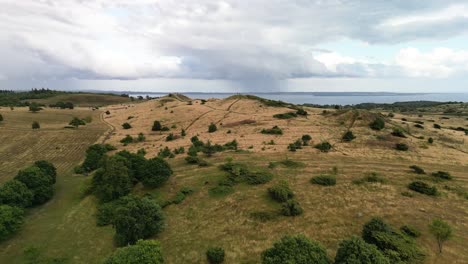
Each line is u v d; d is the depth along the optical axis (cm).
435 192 4125
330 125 8756
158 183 4706
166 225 3653
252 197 4222
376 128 7925
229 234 3394
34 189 4484
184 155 6594
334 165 5469
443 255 2725
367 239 2917
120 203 4203
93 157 6247
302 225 3434
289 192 4112
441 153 6209
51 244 3462
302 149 6606
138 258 2523
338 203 3884
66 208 4447
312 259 2344
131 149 8019
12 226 3553
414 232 3050
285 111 11544
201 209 4053
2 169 6356
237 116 11431
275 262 2345
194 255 3038
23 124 10694
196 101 16825
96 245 3416
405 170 5191
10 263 3153
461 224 3319
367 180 4600
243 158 6044
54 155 7525
